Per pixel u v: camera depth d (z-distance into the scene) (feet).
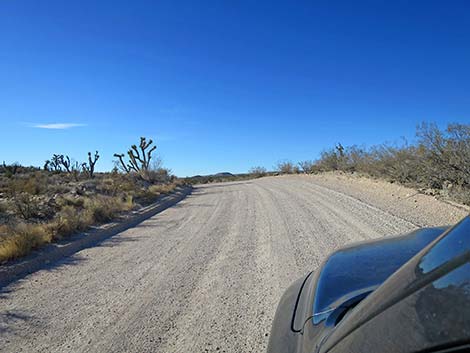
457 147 37.19
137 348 13.76
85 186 72.02
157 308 17.31
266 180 110.42
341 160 84.94
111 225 41.63
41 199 54.24
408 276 5.44
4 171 110.63
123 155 113.50
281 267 21.71
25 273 25.08
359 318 5.54
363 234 26.96
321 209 40.45
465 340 3.89
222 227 36.55
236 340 13.69
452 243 5.61
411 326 4.53
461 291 4.39
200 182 169.48
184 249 28.48
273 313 15.65
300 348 6.91
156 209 56.65
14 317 17.53
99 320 16.48
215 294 18.47
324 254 23.38
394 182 49.42
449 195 35.45
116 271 23.95
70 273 24.32
